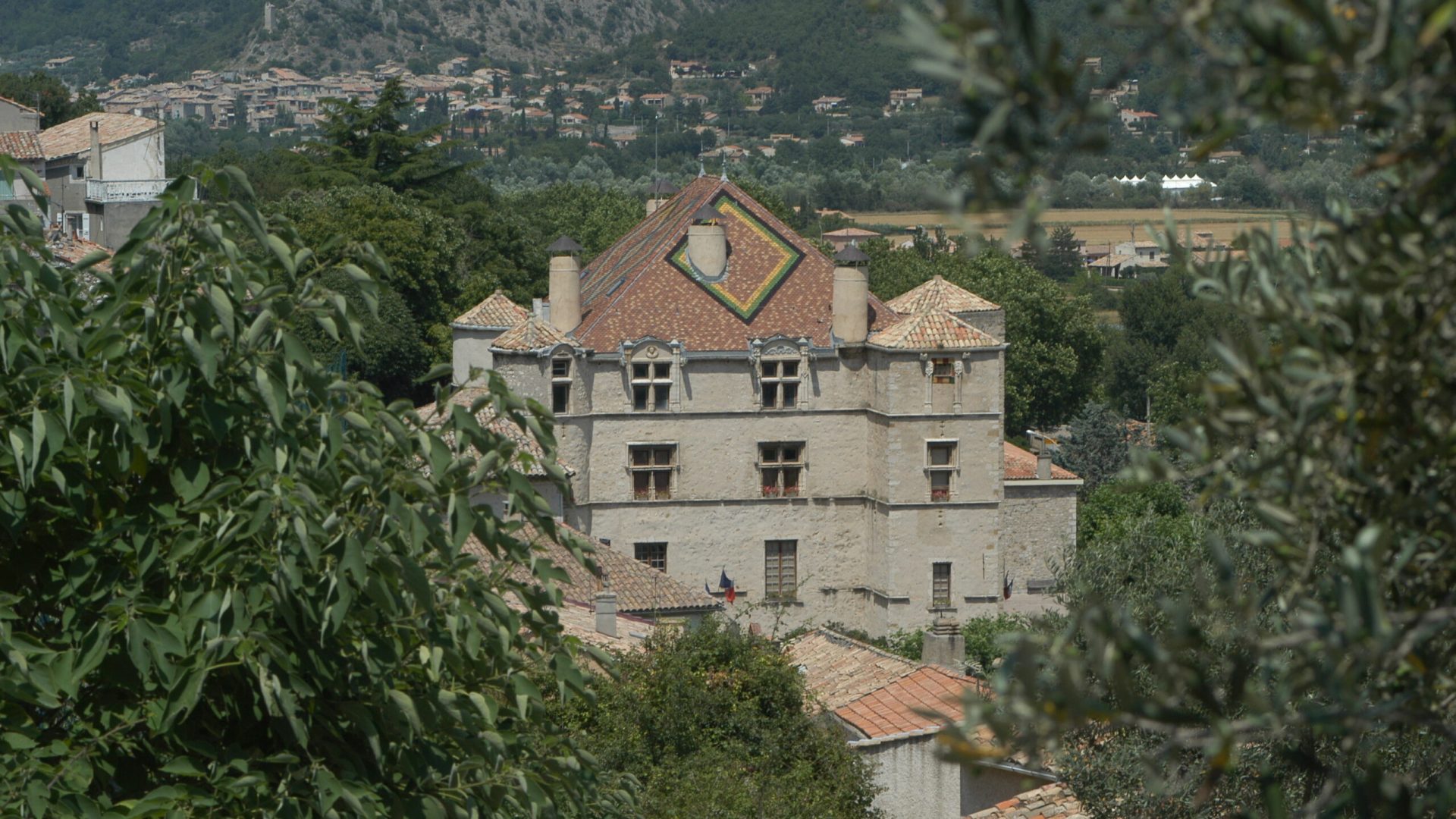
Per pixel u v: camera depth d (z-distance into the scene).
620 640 87.06
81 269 31.66
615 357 153.75
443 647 31.84
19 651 28.03
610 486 155.00
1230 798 38.16
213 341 29.28
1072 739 46.50
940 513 156.50
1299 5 12.43
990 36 12.68
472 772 32.69
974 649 142.50
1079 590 51.41
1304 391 14.62
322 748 31.42
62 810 27.75
